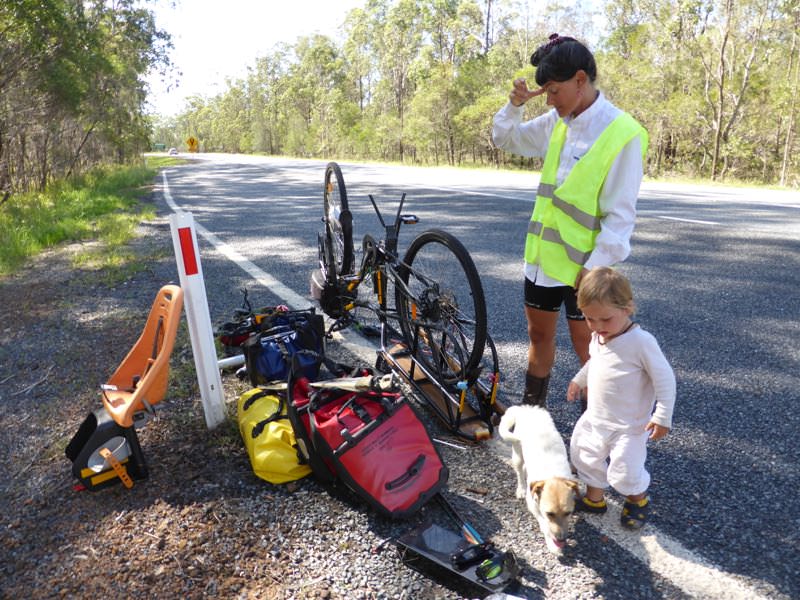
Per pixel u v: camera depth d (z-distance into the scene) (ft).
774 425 10.14
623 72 116.26
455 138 159.84
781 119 100.12
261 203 44.80
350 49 256.93
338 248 15.69
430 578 7.03
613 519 8.07
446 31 195.11
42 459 9.89
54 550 7.74
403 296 12.37
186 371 12.64
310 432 8.55
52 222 36.19
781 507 8.12
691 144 113.39
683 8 107.24
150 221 36.76
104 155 104.06
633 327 7.44
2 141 57.57
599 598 6.67
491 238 26.12
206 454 9.68
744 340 13.79
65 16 55.47
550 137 9.46
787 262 20.33
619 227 8.00
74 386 12.35
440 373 11.02
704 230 26.40
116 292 19.01
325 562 7.29
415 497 8.02
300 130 265.75
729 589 6.76
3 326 16.25
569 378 12.24
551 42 8.18
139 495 8.73
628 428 7.52
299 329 11.97
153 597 6.87
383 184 54.08
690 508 8.19
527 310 9.65
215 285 19.45
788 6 100.78
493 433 10.21
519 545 7.59
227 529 7.89
